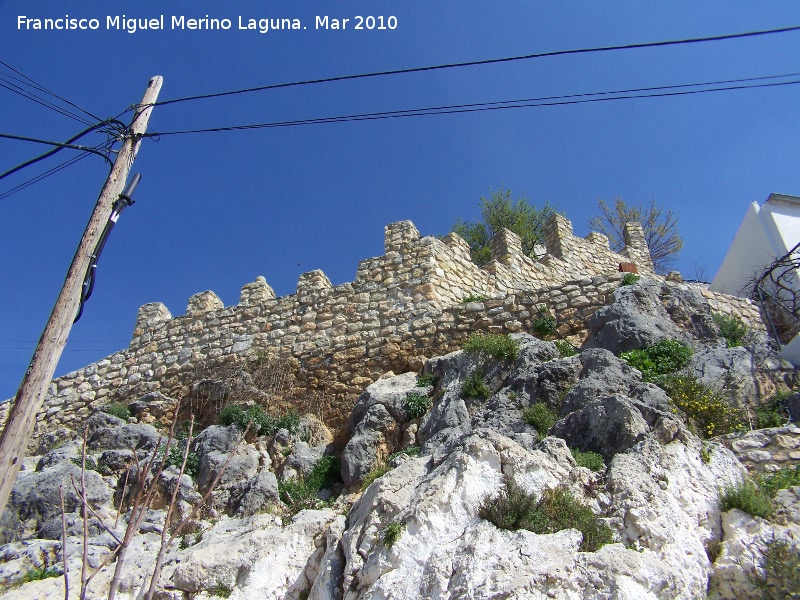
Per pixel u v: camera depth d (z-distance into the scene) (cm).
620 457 1001
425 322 1814
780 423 1262
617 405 1122
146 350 2148
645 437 1064
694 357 1441
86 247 1032
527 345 1505
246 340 2022
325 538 1005
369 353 1817
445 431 1330
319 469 1476
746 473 1057
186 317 2170
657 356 1434
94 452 1609
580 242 2517
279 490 1416
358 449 1419
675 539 873
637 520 884
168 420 1870
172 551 1173
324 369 1836
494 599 750
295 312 2014
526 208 3120
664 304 1662
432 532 877
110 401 2078
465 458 966
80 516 1336
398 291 1925
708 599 838
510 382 1401
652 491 932
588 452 1080
